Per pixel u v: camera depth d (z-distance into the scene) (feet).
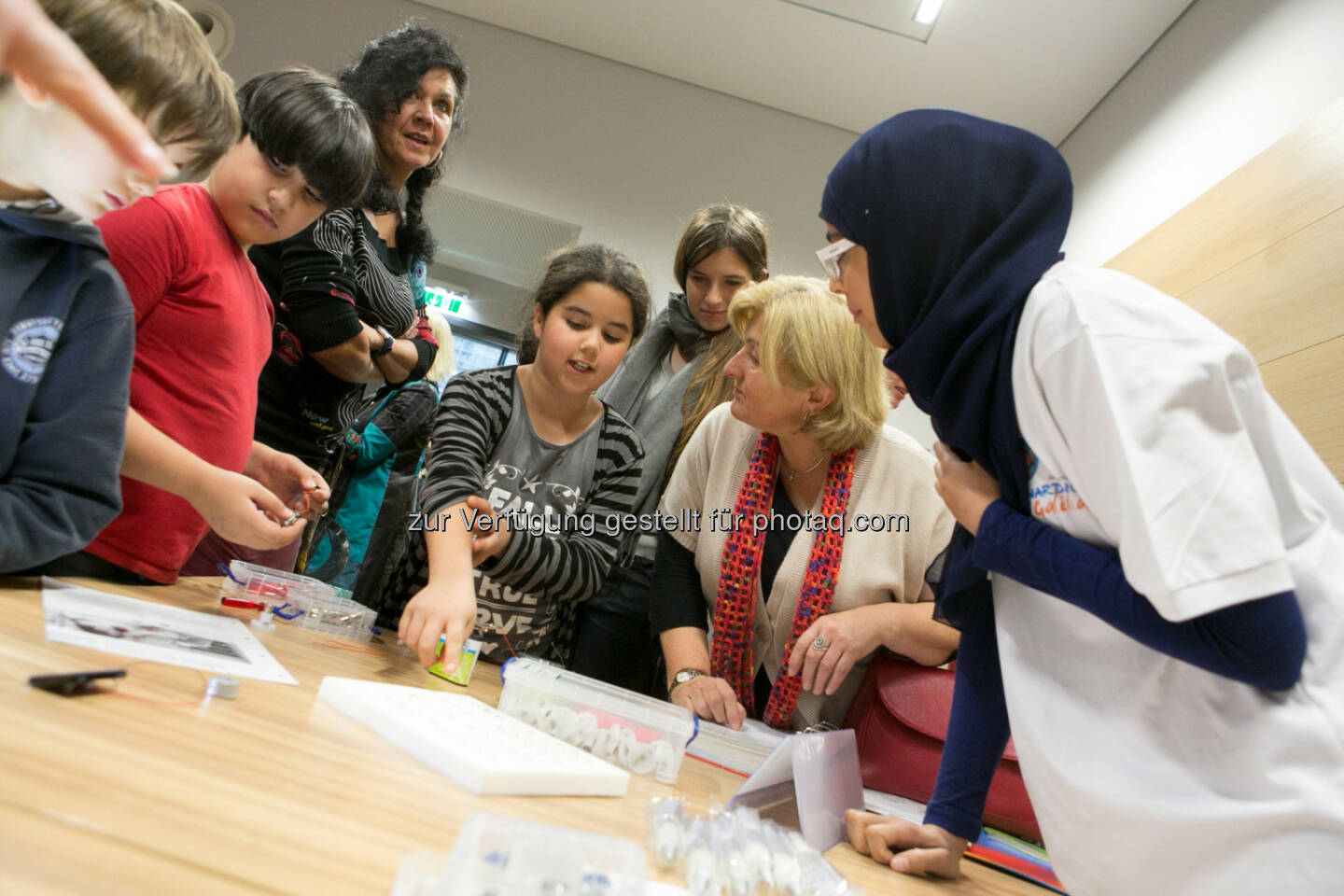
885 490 4.71
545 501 4.74
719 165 12.94
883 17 10.47
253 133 3.34
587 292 4.48
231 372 3.55
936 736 4.15
